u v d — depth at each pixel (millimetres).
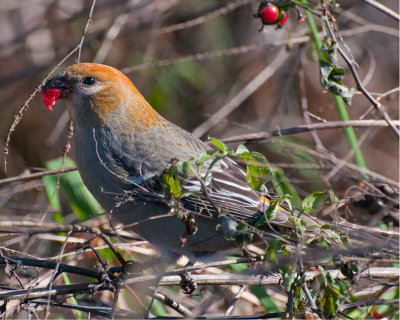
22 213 11711
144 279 7391
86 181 8938
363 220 9633
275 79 13570
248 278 7996
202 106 13773
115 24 13523
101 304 9008
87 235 9703
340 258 6934
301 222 7371
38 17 14820
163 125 9039
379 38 13805
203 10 14203
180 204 7281
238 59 13969
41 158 13547
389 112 12477
